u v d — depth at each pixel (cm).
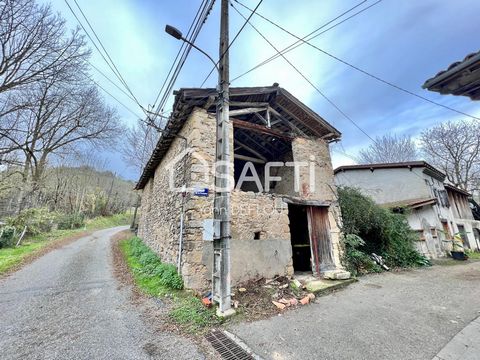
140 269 627
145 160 1919
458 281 615
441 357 263
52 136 1583
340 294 503
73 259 779
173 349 277
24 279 551
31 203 1426
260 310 396
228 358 263
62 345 281
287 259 566
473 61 232
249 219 531
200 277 448
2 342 285
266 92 612
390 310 408
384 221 838
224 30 483
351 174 1454
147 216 1020
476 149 1866
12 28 995
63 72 1188
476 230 1577
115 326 329
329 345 292
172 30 415
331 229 703
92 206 2555
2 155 1334
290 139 715
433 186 1304
